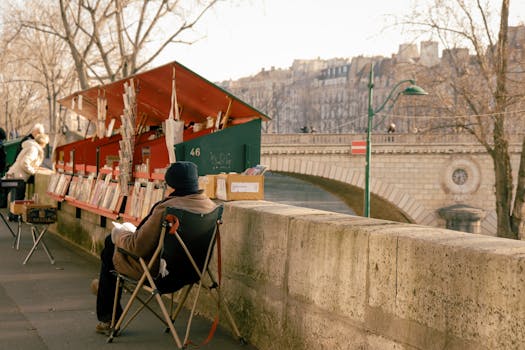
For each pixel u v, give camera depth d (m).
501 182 34.97
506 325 2.83
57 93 52.31
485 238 3.29
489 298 2.91
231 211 5.45
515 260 2.80
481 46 34.16
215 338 5.20
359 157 61.00
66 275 8.02
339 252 3.99
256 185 6.08
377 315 3.64
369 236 3.71
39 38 50.16
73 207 11.16
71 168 11.09
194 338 5.20
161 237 4.54
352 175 61.03
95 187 9.25
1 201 15.27
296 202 106.31
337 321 4.00
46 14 37.09
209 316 5.82
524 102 34.44
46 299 6.63
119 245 4.75
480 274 2.96
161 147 7.38
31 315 5.93
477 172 61.94
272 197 106.56
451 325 3.12
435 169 62.12
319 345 4.17
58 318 5.82
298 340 4.41
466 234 3.45
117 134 10.80
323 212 4.81
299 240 4.43
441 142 61.53
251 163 7.32
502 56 33.22
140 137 10.09
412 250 3.38
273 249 4.78
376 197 62.28
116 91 9.44
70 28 36.91
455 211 60.31
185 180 4.70
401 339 3.45
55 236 12.02
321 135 60.47
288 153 60.34
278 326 4.67
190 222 4.57
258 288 4.98
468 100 36.31
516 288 2.79
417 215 61.81
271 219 4.81
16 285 7.35
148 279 4.63
